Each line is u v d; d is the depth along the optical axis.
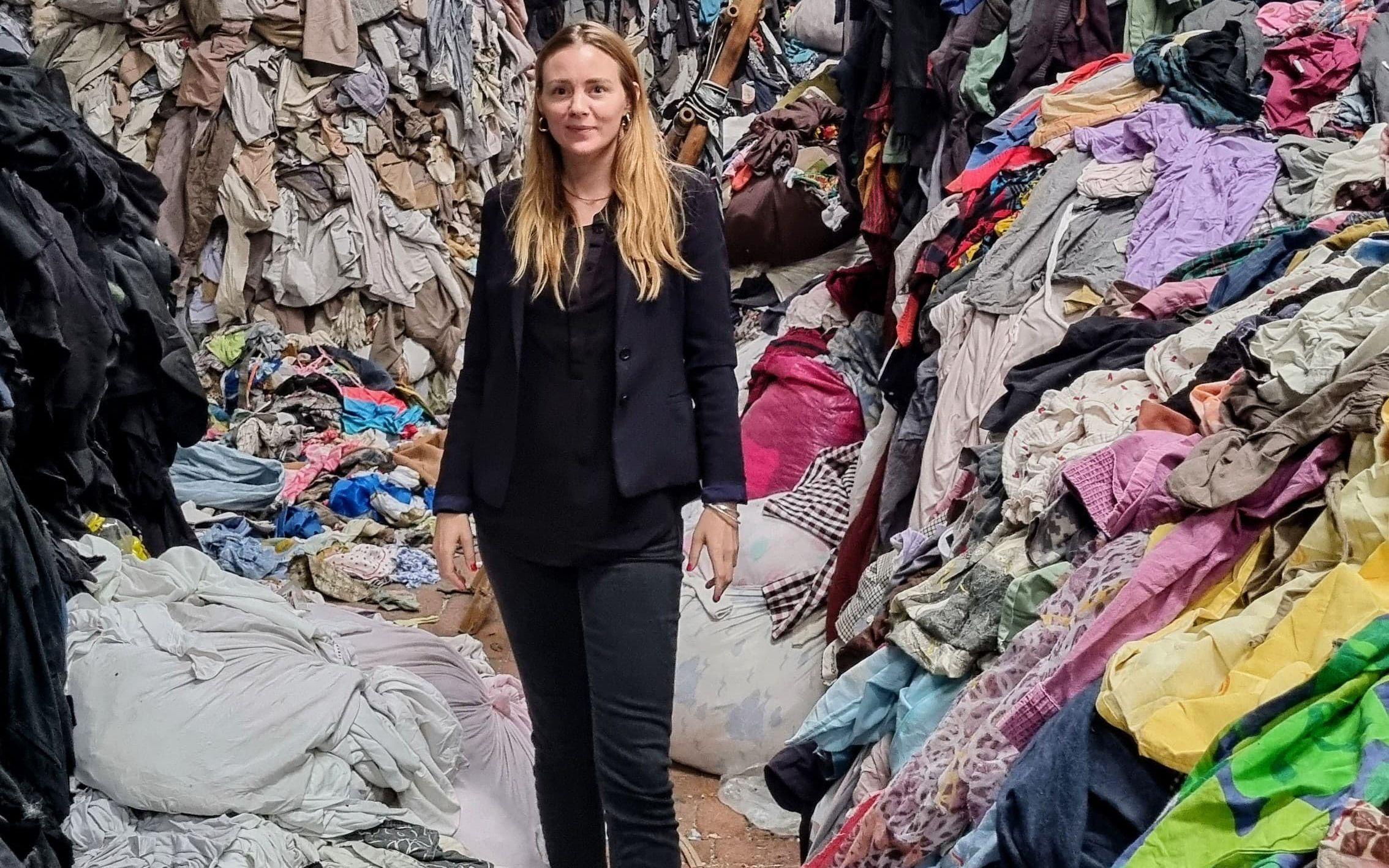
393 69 5.75
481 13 6.37
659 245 2.07
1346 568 1.75
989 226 3.57
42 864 2.26
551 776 2.30
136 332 3.17
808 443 3.86
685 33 8.19
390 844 2.56
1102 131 3.48
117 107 5.48
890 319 3.98
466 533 2.24
